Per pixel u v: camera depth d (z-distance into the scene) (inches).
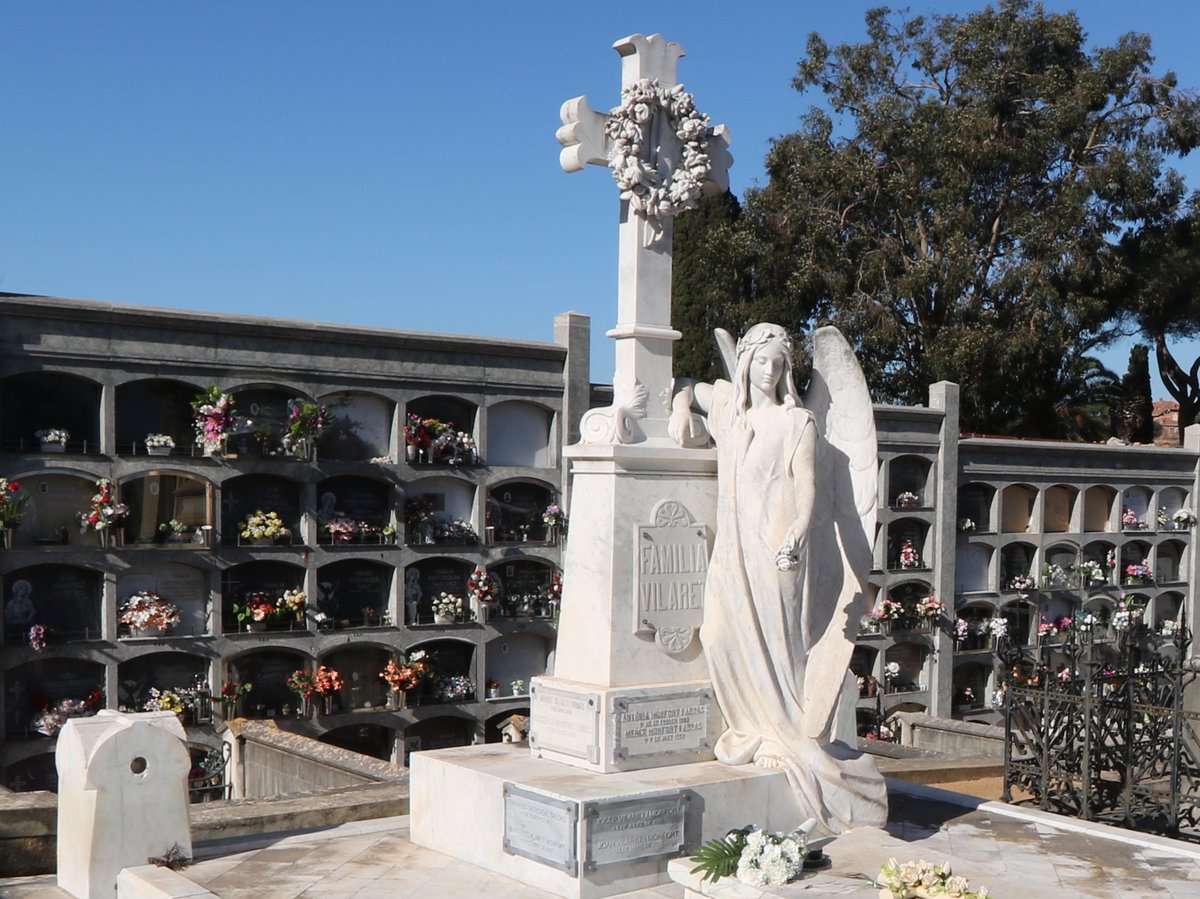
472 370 738.2
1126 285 1320.1
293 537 684.1
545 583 768.9
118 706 627.5
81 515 619.2
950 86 1321.4
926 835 363.3
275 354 669.9
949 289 1239.5
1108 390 1544.0
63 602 619.8
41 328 604.4
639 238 366.6
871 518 367.2
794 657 360.2
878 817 355.3
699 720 354.3
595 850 305.7
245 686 657.6
